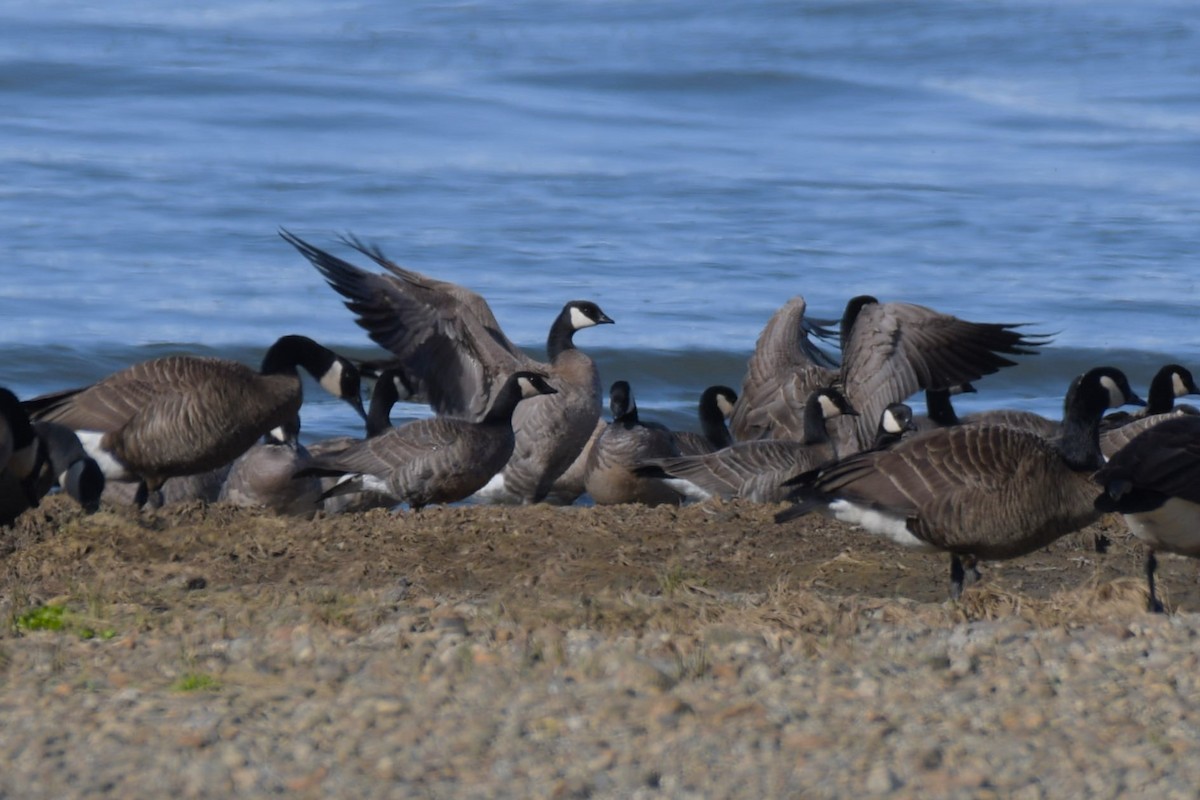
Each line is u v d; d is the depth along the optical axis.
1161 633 9.86
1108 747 7.93
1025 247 35.66
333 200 37.81
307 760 7.82
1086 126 53.41
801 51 65.00
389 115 49.16
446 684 8.83
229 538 13.10
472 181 40.75
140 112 47.38
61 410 14.85
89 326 27.12
